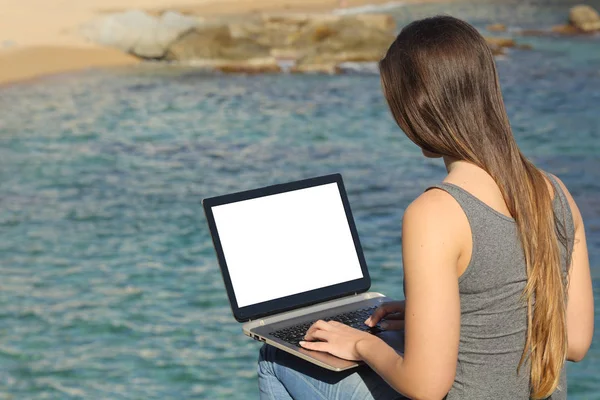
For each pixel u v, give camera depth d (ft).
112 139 55.31
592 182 46.96
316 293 7.93
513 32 97.14
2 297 33.06
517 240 5.84
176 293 33.63
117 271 35.70
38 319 31.35
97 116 60.39
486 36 94.43
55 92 66.13
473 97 5.93
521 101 66.85
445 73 5.92
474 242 5.73
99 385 26.61
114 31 78.79
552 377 6.00
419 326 5.61
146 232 39.96
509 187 5.87
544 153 53.21
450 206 5.74
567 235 6.31
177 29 79.61
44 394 26.07
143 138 55.72
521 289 5.89
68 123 58.49
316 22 83.92
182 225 40.83
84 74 71.67
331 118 61.62
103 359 28.35
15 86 67.21
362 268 8.24
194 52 78.54
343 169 49.52
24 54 74.08
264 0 109.40
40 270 35.70
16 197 44.42
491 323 5.87
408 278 5.73
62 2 90.79
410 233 5.74
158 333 30.27
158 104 64.28
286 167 49.96
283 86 71.87
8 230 39.91
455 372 5.76
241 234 7.82
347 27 82.84
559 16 107.65
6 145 53.31
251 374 27.32
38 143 53.88
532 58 83.46
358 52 80.64
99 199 44.24
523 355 5.92
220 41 79.56
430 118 6.00
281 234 7.98
